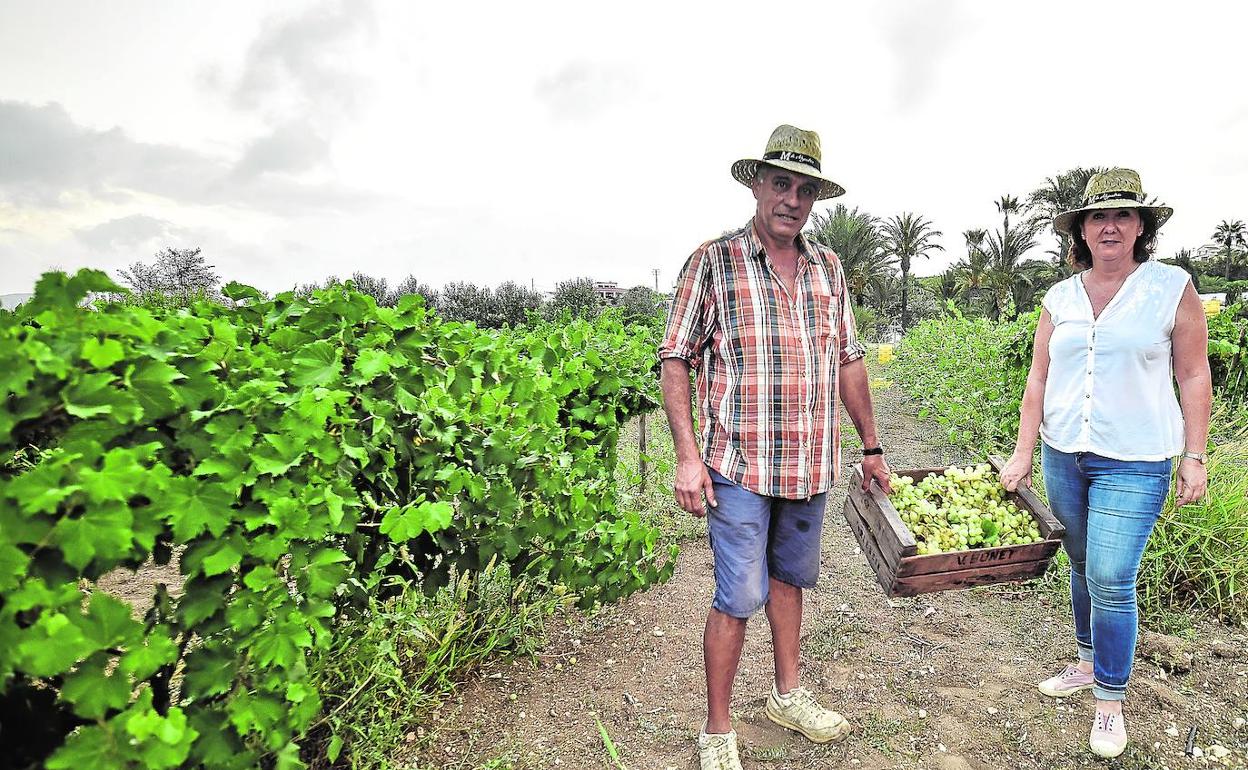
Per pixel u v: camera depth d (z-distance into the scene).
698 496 2.21
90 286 1.47
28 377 1.28
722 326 2.24
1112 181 2.33
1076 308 2.45
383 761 2.25
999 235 50.81
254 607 1.63
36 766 1.34
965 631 3.30
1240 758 2.38
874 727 2.59
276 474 1.64
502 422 2.81
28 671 1.19
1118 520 2.32
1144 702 2.66
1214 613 3.37
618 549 2.96
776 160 2.14
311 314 2.40
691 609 3.56
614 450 4.05
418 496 2.20
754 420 2.20
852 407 2.58
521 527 2.61
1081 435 2.40
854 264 50.03
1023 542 2.50
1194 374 2.30
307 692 1.73
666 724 2.62
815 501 2.35
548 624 3.34
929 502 2.77
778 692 2.58
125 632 1.32
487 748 2.47
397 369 2.33
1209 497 3.67
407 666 2.73
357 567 2.20
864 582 3.88
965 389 8.02
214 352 1.90
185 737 1.43
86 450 1.33
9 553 1.19
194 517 1.48
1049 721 2.60
